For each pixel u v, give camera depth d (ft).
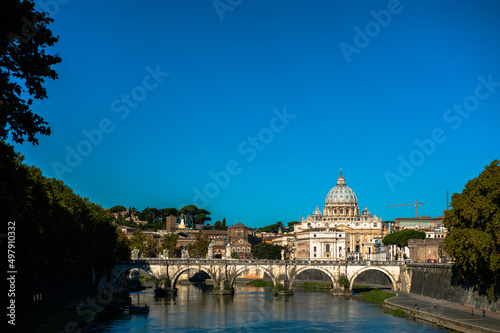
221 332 363.97
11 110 165.48
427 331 358.02
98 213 542.98
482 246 344.28
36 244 298.76
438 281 503.20
